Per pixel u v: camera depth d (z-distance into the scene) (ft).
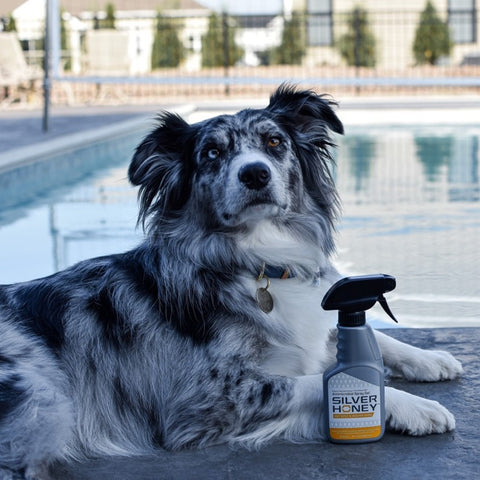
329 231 6.21
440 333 6.85
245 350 5.68
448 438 5.53
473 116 23.80
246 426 5.61
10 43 26.43
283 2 42.78
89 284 5.95
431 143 19.06
